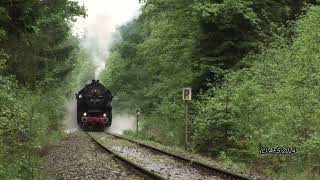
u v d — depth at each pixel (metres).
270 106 15.07
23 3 12.39
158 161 15.96
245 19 24.91
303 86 14.83
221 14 24.47
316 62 15.35
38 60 24.69
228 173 12.20
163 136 29.14
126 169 13.68
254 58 23.52
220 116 18.19
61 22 24.03
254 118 16.83
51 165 15.20
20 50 21.31
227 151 17.98
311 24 18.19
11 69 21.34
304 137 13.39
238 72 21.25
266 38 25.25
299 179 12.02
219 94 19.17
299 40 18.38
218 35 25.28
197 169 13.71
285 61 18.97
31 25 12.90
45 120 21.77
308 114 13.51
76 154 18.28
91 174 12.62
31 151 15.75
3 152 11.65
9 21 12.41
